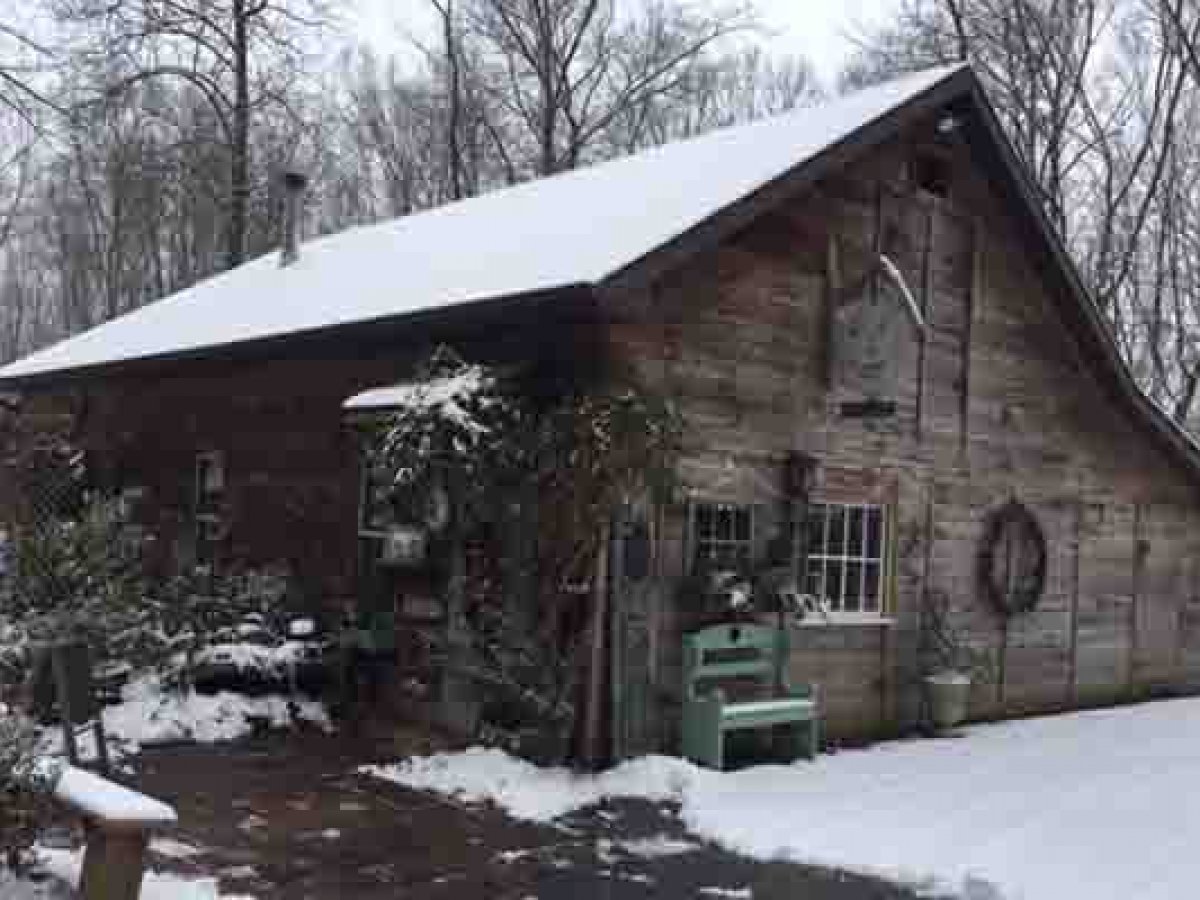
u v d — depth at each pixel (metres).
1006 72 21.83
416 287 9.24
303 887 5.34
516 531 7.55
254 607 9.55
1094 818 7.22
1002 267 10.97
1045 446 11.45
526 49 26.86
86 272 31.41
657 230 7.67
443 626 8.27
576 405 7.43
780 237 8.89
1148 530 12.82
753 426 8.63
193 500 11.86
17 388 14.89
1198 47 20.70
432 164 30.08
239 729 8.38
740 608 8.14
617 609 7.55
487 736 7.73
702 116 30.70
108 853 3.99
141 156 23.69
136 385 13.06
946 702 9.83
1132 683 12.59
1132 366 23.70
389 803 6.79
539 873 5.73
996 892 5.70
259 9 22.64
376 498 9.16
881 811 7.07
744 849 6.29
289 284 12.78
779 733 8.52
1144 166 22.42
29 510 12.31
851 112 9.69
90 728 7.58
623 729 7.59
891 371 9.50
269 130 25.73
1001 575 10.85
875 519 9.80
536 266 8.00
